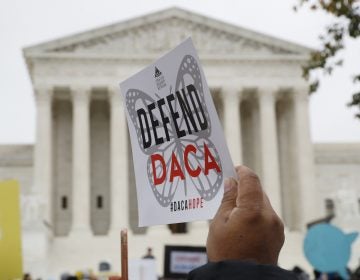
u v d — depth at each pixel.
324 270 18.62
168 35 94.56
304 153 92.81
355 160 100.06
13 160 96.50
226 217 4.39
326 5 19.05
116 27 93.00
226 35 95.25
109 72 92.56
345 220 70.56
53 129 99.50
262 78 94.00
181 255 22.03
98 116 101.69
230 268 3.94
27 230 67.88
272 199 90.19
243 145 102.94
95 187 99.44
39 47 91.19
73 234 86.56
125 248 6.29
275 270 3.92
